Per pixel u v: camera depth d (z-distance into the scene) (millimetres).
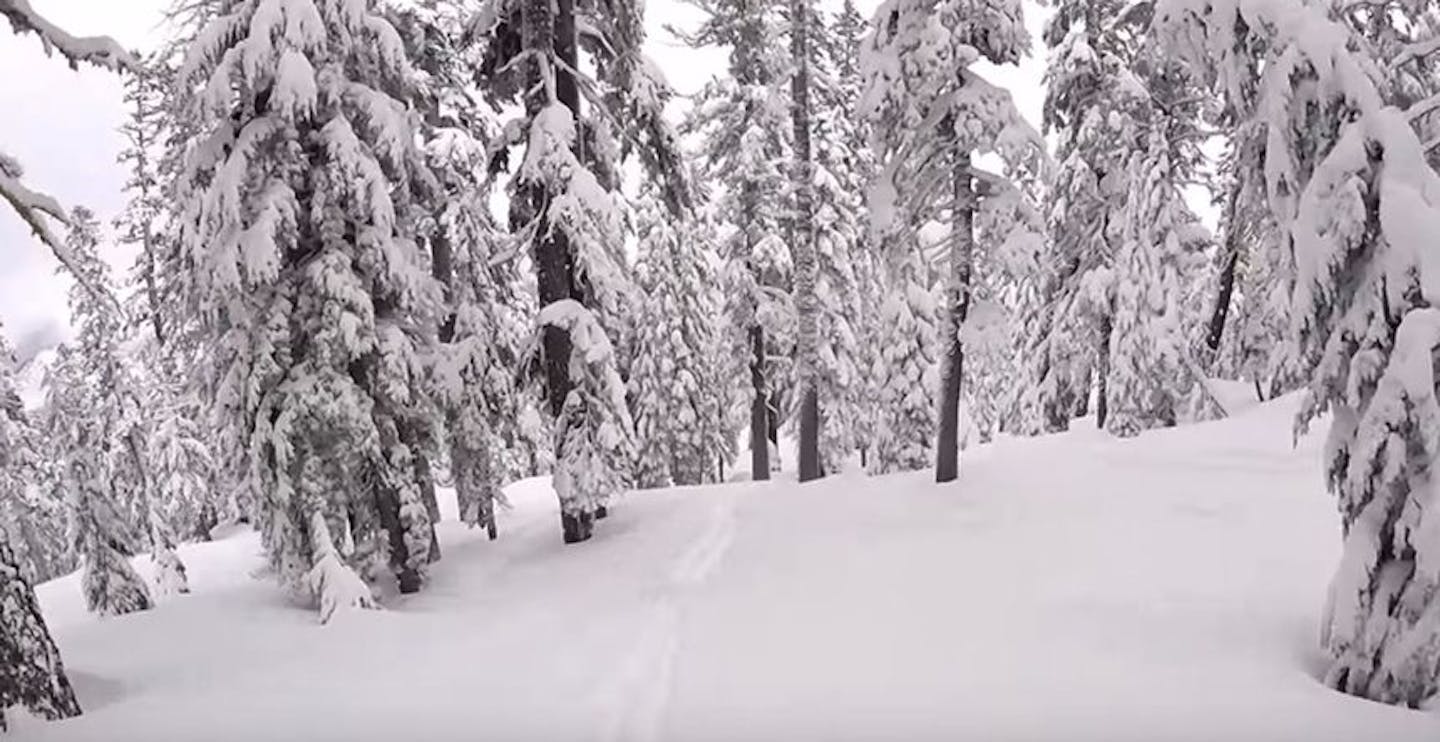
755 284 24984
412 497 13594
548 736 6734
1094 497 15898
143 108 27781
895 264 18078
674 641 9594
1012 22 16375
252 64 11875
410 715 7387
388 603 13344
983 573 11992
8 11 8805
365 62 13469
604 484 15688
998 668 8156
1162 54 9055
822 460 30078
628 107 17109
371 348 12977
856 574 12438
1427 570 6734
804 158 22531
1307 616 9359
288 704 7898
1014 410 38625
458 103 17641
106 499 19078
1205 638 8820
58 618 20062
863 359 30109
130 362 29688
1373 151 7199
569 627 10641
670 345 31844
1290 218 7699
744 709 7184
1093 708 6910
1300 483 15797
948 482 17938
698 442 32188
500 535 18406
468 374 15891
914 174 17047
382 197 12680
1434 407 6703
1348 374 7426
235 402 13023
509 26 16422
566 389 15719
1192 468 17453
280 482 12562
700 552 14562
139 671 9609
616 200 17422
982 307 17156
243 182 12125
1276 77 7598
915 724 6699
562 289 15656
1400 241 6867
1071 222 24953
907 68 16219
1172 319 22141
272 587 15344
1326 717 6543
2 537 7824
